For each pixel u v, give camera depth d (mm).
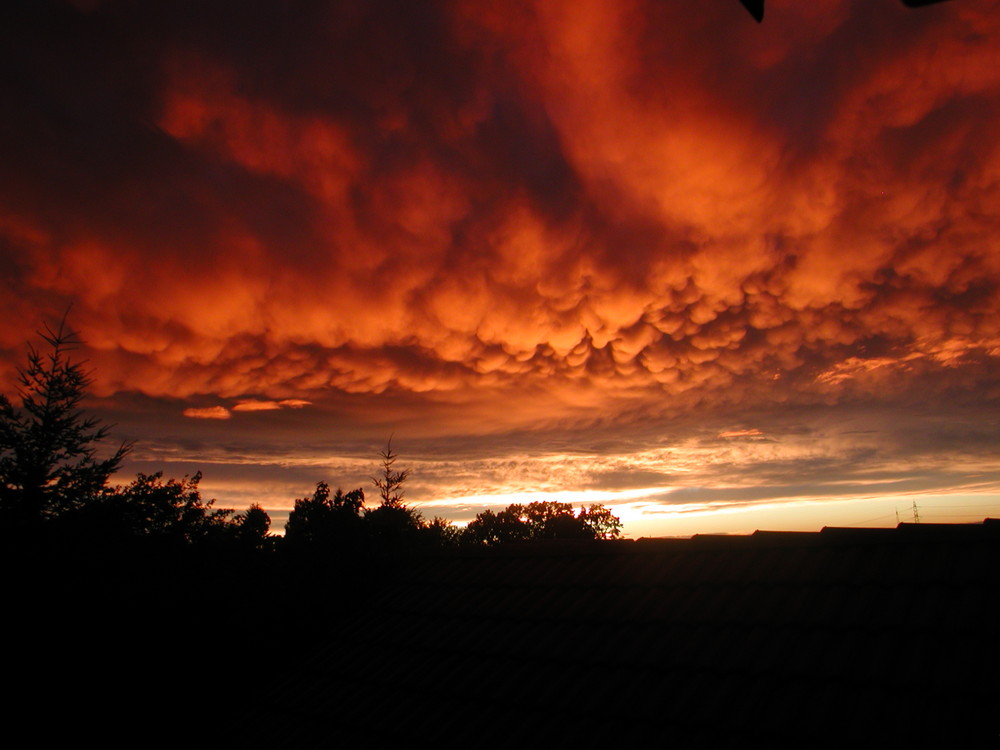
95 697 10016
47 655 9992
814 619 4707
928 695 3748
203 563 11523
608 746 4207
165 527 12289
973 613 4219
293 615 10930
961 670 3828
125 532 11867
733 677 4441
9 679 9766
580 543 7402
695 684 4500
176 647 10500
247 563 11789
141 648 10383
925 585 4660
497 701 5062
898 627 4344
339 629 7445
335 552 11594
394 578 8398
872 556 5223
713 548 6238
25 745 9578
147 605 10508
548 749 4355
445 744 4785
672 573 6051
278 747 5539
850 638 4406
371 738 5199
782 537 5906
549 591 6582
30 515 11750
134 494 12594
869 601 4695
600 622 5676
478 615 6586
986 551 4762
